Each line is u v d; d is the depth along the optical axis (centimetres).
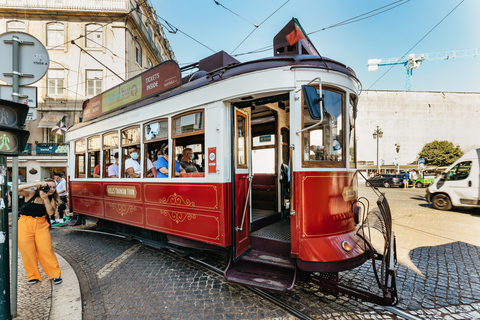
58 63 1638
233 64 339
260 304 295
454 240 538
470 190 834
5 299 251
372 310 280
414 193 1541
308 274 303
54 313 281
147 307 295
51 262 360
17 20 1622
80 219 655
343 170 318
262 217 404
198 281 357
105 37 1639
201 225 357
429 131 4434
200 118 363
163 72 425
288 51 361
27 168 1662
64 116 1641
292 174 299
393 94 4450
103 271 402
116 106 536
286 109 478
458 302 298
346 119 323
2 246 251
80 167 666
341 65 324
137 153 480
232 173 341
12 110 250
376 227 278
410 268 394
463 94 4559
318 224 294
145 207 447
